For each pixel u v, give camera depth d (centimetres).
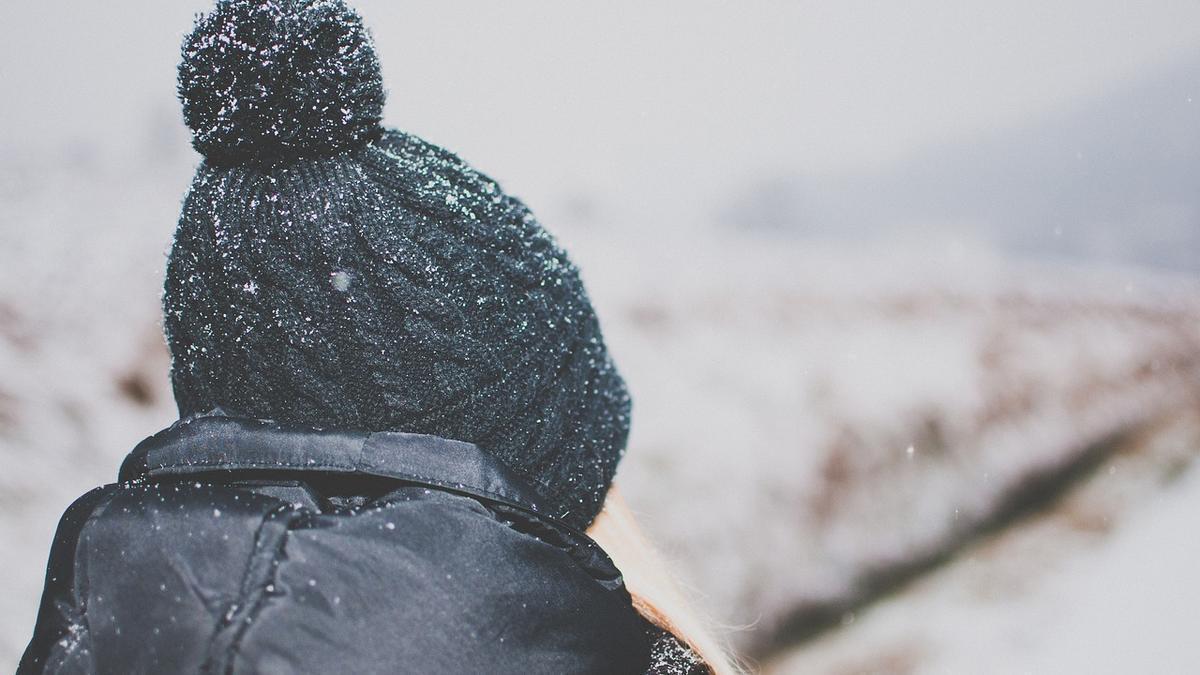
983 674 436
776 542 498
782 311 791
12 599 271
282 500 76
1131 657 441
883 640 471
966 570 556
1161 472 732
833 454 575
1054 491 694
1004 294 1070
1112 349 978
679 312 727
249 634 71
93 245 543
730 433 552
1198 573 522
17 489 313
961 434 671
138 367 429
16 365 380
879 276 1041
